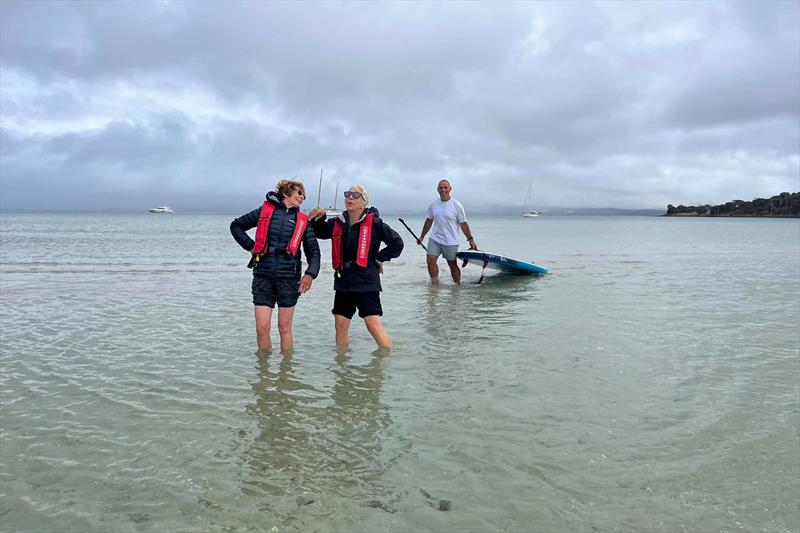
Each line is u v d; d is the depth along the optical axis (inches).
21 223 2176.4
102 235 1203.2
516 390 181.3
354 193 223.1
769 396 177.2
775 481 124.9
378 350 229.3
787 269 568.7
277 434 145.4
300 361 212.4
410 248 869.2
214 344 235.8
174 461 129.3
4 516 105.3
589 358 219.3
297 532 102.6
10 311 301.3
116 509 108.7
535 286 427.5
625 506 113.7
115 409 160.4
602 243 1159.6
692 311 320.2
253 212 227.5
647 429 151.2
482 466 129.5
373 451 136.5
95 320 280.8
